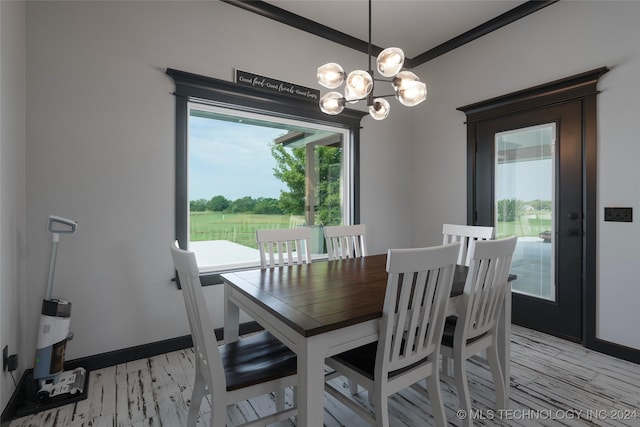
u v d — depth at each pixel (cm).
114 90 218
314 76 314
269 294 147
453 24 305
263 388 128
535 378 203
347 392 191
